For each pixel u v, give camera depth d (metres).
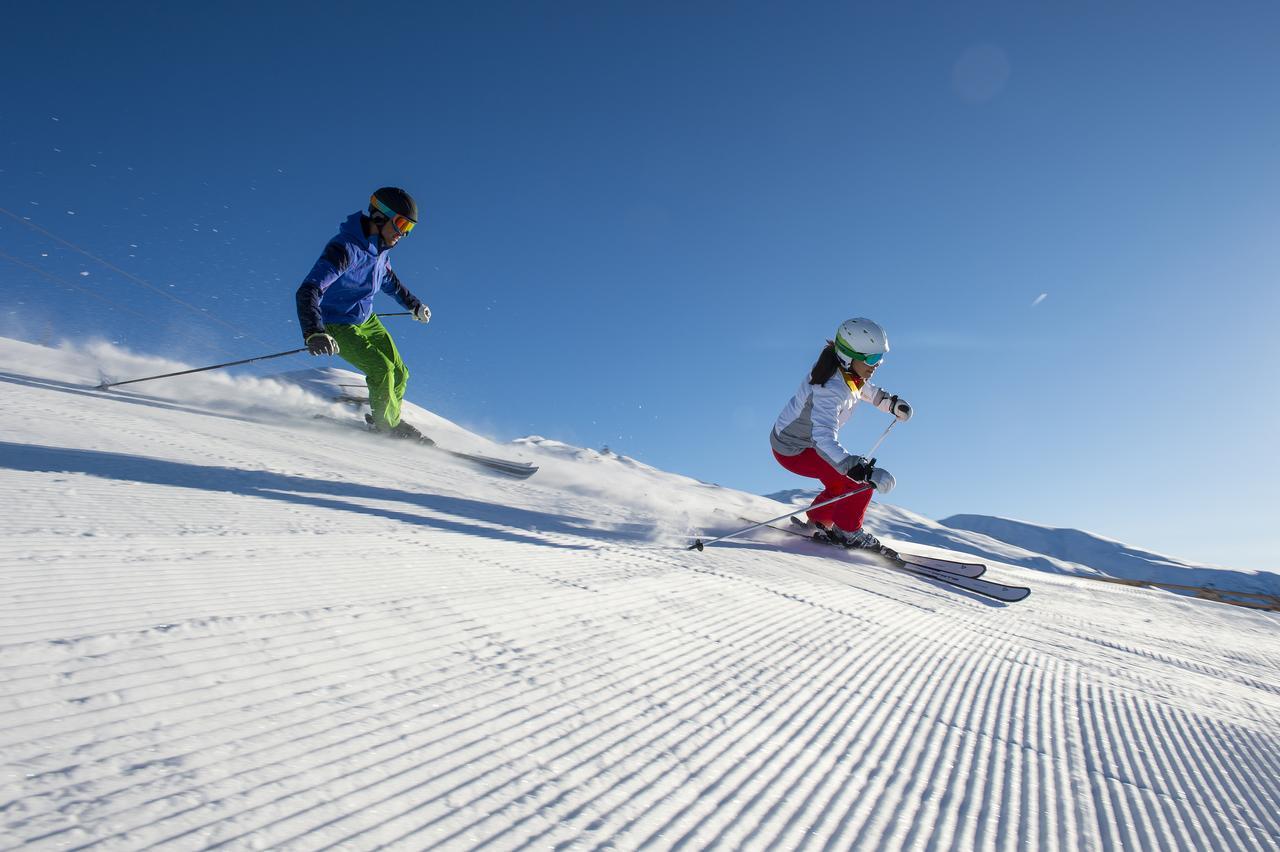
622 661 1.83
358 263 6.29
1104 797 1.52
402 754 1.16
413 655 1.59
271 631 1.55
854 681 2.06
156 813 0.90
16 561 1.70
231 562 2.02
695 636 2.20
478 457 7.10
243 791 0.98
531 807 1.07
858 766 1.46
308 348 5.66
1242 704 2.83
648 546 3.81
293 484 3.64
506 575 2.47
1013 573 7.69
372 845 0.91
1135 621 5.27
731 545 4.48
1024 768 1.61
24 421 3.78
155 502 2.61
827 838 1.14
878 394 5.54
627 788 1.18
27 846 0.79
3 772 0.92
